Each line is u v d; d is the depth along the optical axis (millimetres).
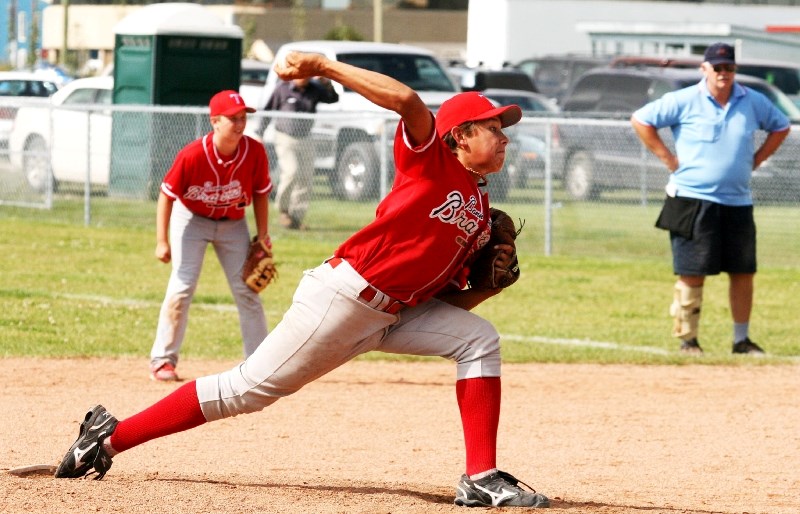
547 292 37406
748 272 28312
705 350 29234
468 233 13250
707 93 27500
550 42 84500
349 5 136375
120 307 32812
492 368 13922
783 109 60906
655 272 41750
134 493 14133
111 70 70188
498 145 13352
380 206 13266
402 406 22672
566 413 22375
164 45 54812
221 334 29859
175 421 14438
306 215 49406
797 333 31844
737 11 87562
